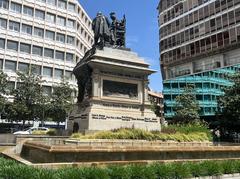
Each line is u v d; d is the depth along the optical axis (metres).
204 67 55.41
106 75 18.48
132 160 12.20
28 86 40.97
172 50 61.03
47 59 60.72
